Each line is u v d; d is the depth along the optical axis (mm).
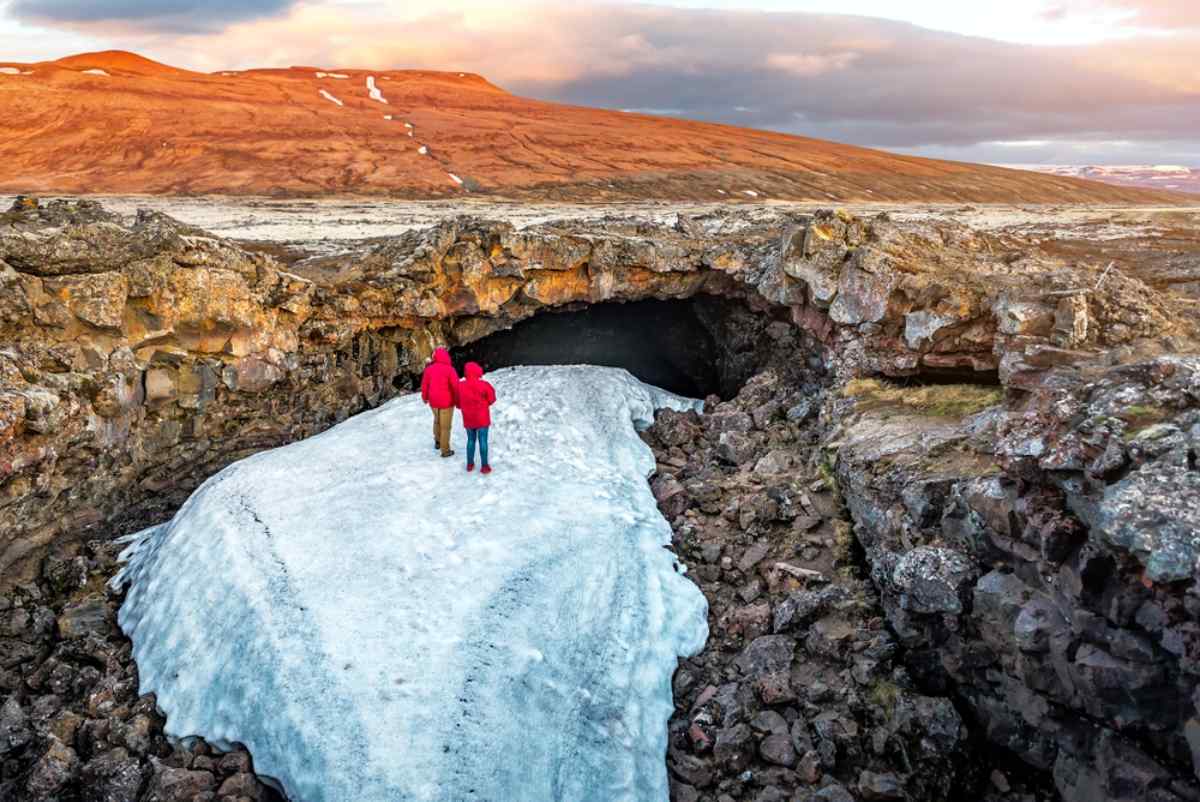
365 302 15367
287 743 7852
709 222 25250
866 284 13930
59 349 10609
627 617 9680
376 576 9617
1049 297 11156
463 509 11070
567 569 10039
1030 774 8180
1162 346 9758
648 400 16562
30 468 9633
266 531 10359
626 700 8711
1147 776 6645
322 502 11086
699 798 8078
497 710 8156
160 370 12164
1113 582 6766
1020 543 7855
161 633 9398
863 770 8125
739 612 10055
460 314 17391
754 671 9211
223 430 13453
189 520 10867
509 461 12578
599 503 11727
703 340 20734
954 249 15680
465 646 8719
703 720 8734
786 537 11242
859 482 10609
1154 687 6527
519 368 17297
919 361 13031
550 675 8664
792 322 17094
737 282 18359
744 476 13000
